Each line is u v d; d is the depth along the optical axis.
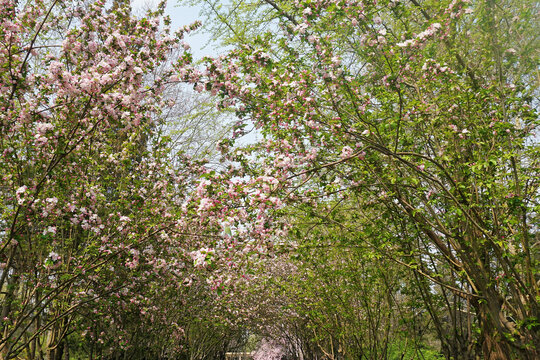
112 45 4.77
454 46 5.07
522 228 4.80
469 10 4.24
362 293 7.94
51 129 4.84
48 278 6.39
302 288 9.54
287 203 5.26
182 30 5.30
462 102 4.88
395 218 6.22
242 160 5.51
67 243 6.62
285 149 5.13
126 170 7.60
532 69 4.88
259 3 7.35
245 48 5.06
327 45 4.55
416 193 5.61
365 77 5.41
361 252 6.73
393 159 5.26
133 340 9.87
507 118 5.02
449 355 6.36
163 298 9.91
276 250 5.87
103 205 7.17
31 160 5.47
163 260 7.23
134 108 5.07
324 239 6.13
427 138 5.72
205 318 12.12
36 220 5.36
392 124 4.64
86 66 5.08
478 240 4.98
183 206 5.57
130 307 7.96
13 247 5.49
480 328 5.89
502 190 4.82
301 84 4.72
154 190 6.90
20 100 5.34
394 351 9.91
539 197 4.85
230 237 5.02
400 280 7.80
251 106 5.28
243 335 26.45
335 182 5.41
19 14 4.90
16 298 6.98
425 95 5.66
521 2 4.89
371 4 4.39
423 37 4.21
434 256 5.95
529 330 4.72
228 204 4.63
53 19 5.68
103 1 5.18
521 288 4.90
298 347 21.09
